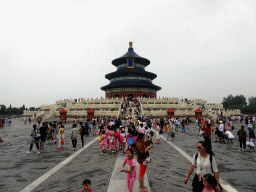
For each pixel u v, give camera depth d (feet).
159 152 45.96
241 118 163.12
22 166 35.12
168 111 144.87
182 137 72.95
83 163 36.58
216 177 16.85
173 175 29.45
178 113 162.40
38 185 25.91
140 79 274.16
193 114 164.76
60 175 29.84
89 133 86.02
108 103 196.75
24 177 29.25
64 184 26.11
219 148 51.60
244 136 47.62
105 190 22.88
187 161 37.81
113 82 279.28
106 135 46.09
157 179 27.55
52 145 57.52
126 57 278.87
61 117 146.92
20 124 149.07
